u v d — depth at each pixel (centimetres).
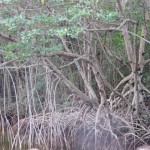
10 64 1603
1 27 1041
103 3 1140
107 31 1203
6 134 1608
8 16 1013
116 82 1552
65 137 1416
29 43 942
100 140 1284
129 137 1276
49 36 984
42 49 963
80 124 1398
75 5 941
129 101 1354
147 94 1409
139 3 1130
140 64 1313
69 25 888
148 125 1322
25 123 1537
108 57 1405
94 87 1522
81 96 1312
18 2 1011
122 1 1129
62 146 1409
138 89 1323
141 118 1332
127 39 1268
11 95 1852
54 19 893
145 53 1452
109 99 1394
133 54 1292
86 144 1323
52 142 1427
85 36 1193
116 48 1493
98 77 1285
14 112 1716
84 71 1461
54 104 1482
